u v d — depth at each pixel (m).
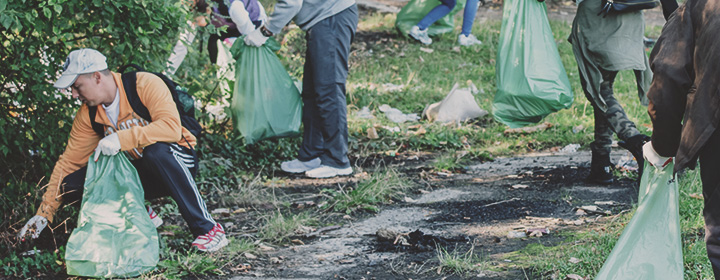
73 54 4.17
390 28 11.93
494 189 5.92
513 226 4.96
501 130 7.76
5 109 4.84
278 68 6.42
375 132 7.52
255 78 6.34
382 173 6.27
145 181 4.50
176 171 4.34
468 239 4.72
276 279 4.12
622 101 8.61
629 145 5.34
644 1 5.33
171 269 4.15
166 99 4.32
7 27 4.15
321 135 6.50
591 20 5.42
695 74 2.80
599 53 5.39
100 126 4.35
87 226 4.11
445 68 10.25
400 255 4.46
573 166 6.47
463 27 11.27
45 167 4.98
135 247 4.11
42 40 4.65
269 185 6.14
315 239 4.84
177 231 4.82
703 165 2.81
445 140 7.44
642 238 3.26
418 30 11.23
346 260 4.39
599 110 5.63
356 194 5.66
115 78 4.30
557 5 15.01
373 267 4.27
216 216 5.35
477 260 4.29
